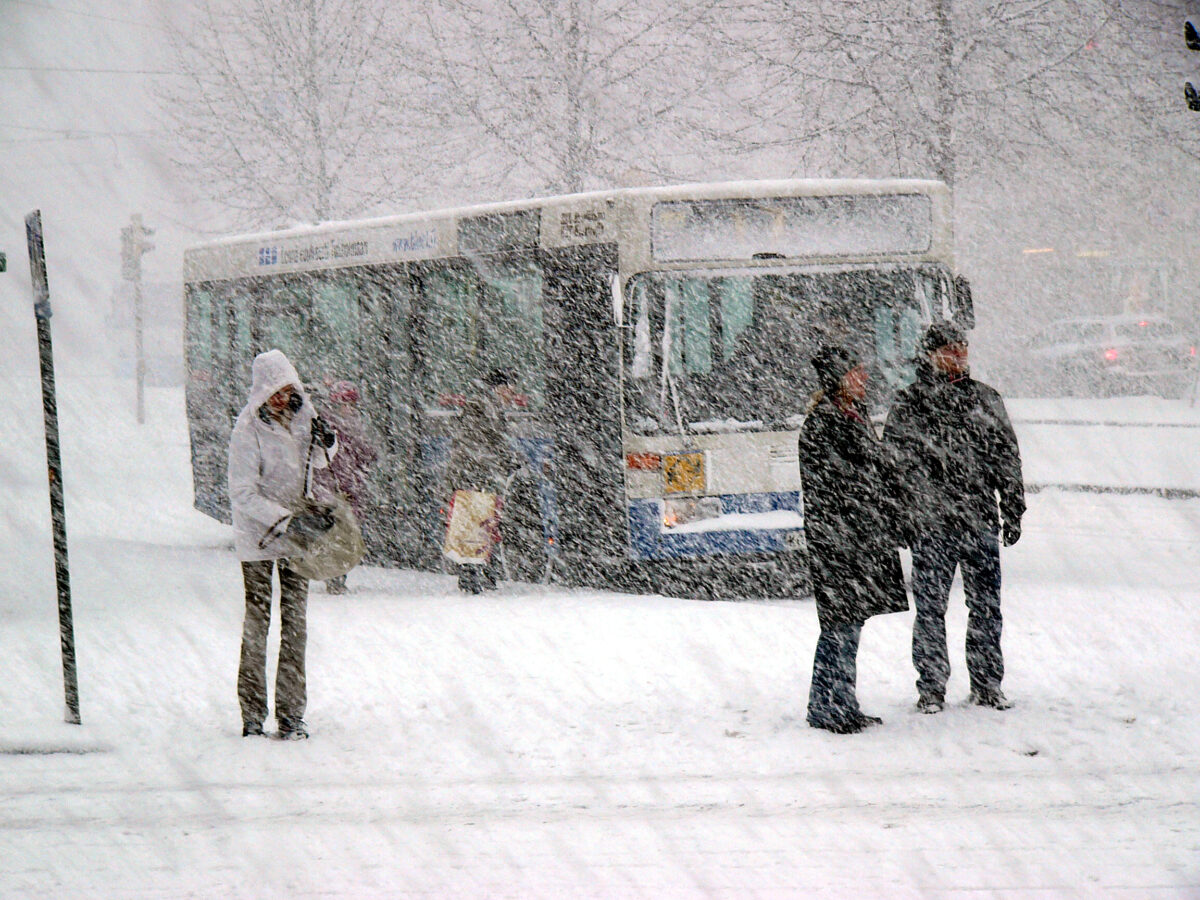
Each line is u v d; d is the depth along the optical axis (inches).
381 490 1040.8
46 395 541.6
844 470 512.7
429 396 998.4
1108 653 644.1
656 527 849.5
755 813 422.6
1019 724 519.2
